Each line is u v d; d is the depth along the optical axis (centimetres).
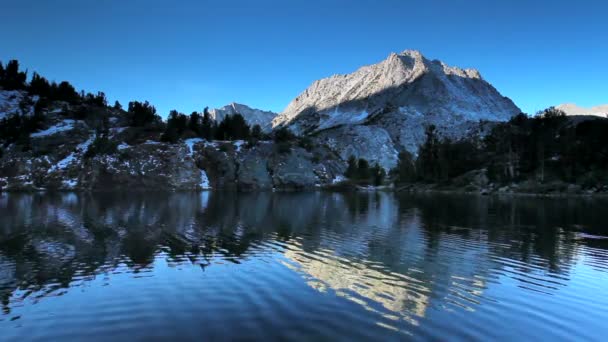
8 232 2817
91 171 10256
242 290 1507
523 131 12862
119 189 10112
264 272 1769
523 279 1709
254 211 4672
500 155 12725
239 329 1145
